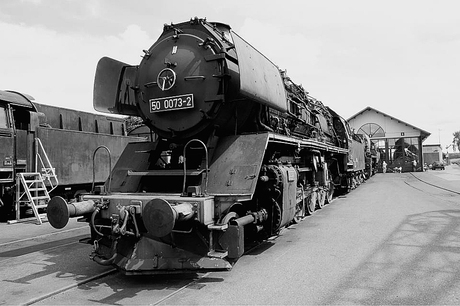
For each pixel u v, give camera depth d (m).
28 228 9.76
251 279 4.91
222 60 5.65
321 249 6.40
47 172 11.91
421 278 4.75
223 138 5.98
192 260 4.75
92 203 5.10
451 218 9.16
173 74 5.76
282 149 7.73
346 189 16.92
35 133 11.89
